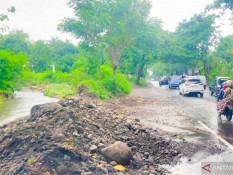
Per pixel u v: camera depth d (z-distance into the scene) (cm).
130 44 3441
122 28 3119
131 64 6003
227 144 1017
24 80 4566
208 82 5916
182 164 816
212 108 2059
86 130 931
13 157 776
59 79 5969
